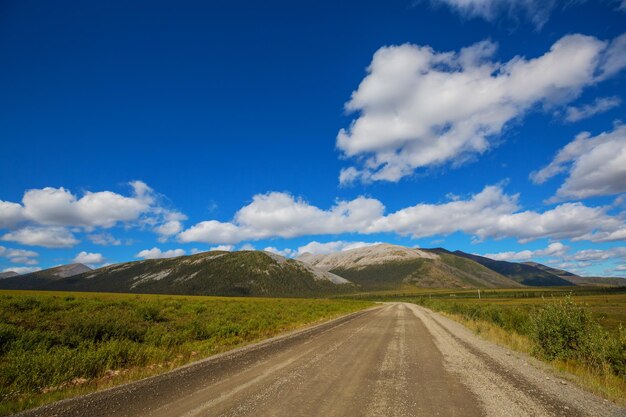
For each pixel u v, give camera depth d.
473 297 152.12
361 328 23.52
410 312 46.88
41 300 26.03
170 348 14.02
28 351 10.81
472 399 7.16
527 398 7.30
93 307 25.09
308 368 10.18
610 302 80.31
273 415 6.06
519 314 25.50
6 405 6.57
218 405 6.59
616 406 6.91
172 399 7.00
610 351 10.19
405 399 7.11
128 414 6.12
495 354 13.37
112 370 10.24
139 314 22.81
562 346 12.20
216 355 12.64
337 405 6.65
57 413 6.20
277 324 24.75
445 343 16.25
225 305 39.00
